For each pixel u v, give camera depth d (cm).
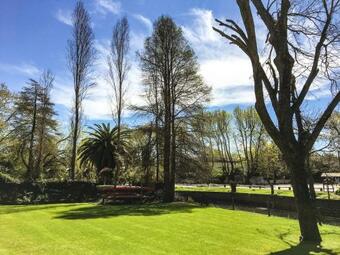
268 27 1389
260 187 6706
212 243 1232
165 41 3697
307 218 1315
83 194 3653
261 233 1468
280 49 1363
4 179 3359
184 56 3675
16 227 1560
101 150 4784
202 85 5169
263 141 8325
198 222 1775
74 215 2069
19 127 5431
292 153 1329
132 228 1545
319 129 1327
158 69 3681
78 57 4478
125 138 4803
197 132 3622
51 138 5622
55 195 3512
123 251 1088
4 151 5325
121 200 3253
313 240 1300
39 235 1355
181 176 3738
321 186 5912
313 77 1362
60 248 1123
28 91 5500
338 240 1334
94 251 1084
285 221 1892
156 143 3666
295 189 1331
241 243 1244
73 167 4388
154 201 3519
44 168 5681
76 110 4478
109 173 4638
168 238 1311
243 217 2047
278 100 1362
